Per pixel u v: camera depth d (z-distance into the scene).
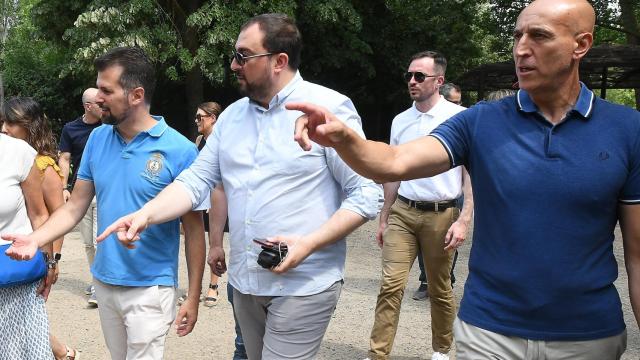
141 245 2.99
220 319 5.65
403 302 6.26
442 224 4.37
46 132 3.83
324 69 19.39
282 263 2.48
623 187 2.08
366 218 2.65
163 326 3.06
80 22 13.93
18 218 3.10
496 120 2.18
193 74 17.41
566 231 2.05
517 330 2.12
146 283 2.99
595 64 16.08
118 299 3.03
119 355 3.18
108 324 3.14
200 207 2.92
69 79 19.08
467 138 2.22
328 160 2.68
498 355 2.15
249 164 2.75
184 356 4.80
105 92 2.92
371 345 4.38
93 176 3.12
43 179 3.43
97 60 2.96
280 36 2.66
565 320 2.09
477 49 21.97
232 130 2.84
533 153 2.09
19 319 3.12
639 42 22.83
